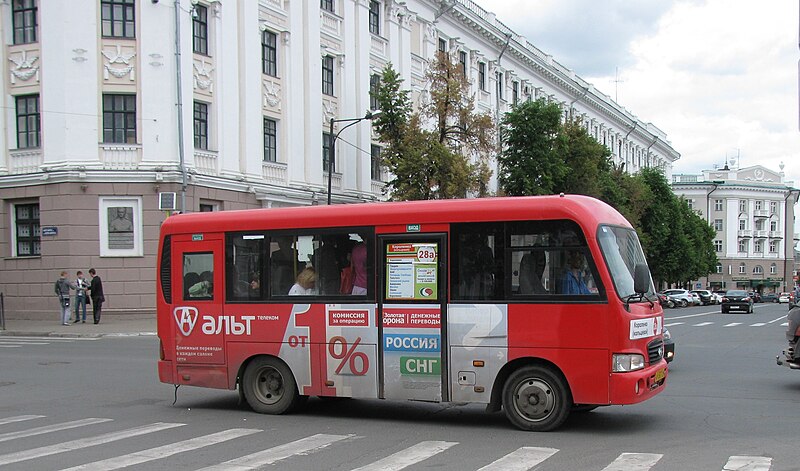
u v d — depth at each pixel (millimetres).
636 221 52219
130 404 11867
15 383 14102
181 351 11359
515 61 56438
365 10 38375
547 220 9406
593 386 9062
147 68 27250
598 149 43938
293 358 10617
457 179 31719
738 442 8641
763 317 44875
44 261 27344
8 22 28141
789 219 116125
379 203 10352
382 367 10086
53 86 27172
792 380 14219
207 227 11266
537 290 9391
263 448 8586
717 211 109750
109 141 27234
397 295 10039
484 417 10477
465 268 9734
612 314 9039
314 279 10562
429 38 44219
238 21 30484
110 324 26312
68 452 8453
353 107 37500
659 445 8523
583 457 7961
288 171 32938
